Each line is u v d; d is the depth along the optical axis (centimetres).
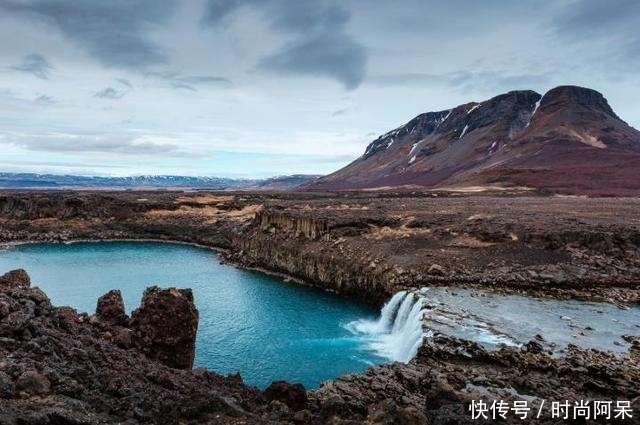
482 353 2952
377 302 5128
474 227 6138
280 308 5122
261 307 5162
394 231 6488
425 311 3794
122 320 2298
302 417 1463
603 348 3045
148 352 2141
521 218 6762
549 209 8294
